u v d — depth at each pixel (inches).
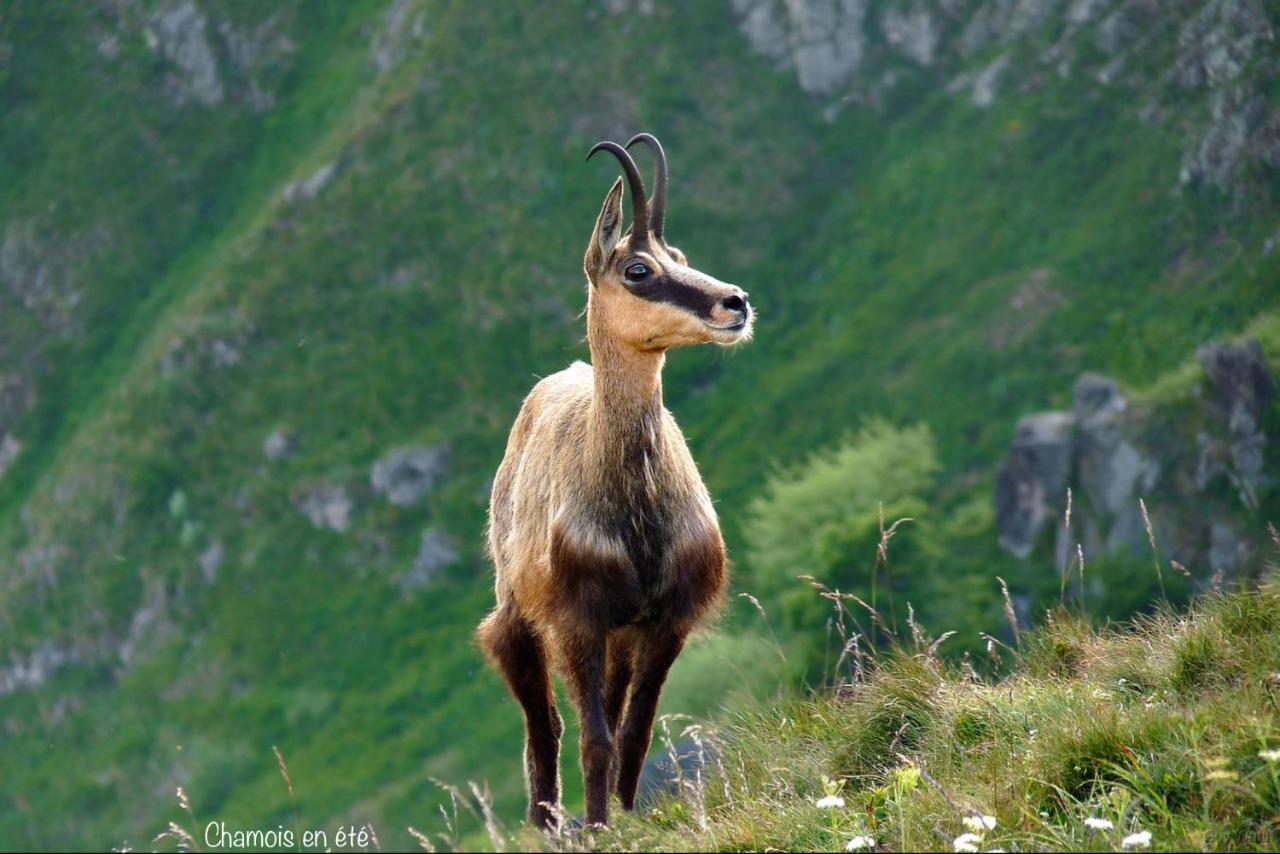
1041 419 7677.2
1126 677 983.6
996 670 1099.3
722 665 6082.7
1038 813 797.9
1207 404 7263.8
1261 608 964.0
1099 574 6958.7
